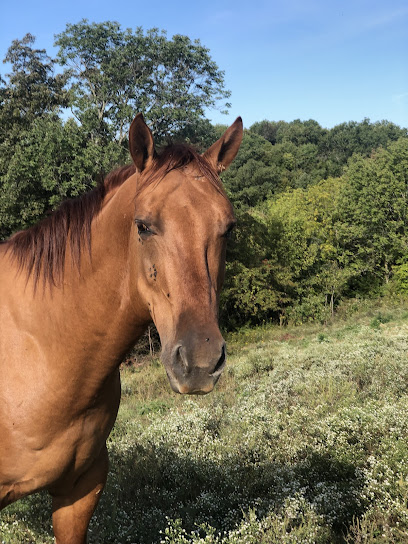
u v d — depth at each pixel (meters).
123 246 2.09
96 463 2.38
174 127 21.77
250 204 53.59
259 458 4.38
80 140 19.55
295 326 24.02
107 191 2.28
